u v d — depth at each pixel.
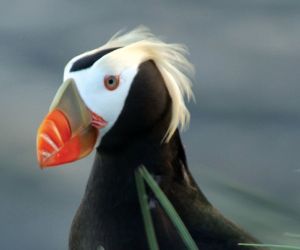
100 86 7.22
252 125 18.77
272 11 21.98
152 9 22.05
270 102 19.41
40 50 20.92
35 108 18.62
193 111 19.06
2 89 19.25
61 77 19.97
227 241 7.27
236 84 19.75
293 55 20.58
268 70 20.16
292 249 6.18
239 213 6.46
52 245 16.89
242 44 20.86
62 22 21.73
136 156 7.33
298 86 19.77
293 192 15.93
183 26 21.52
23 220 17.14
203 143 18.11
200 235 7.29
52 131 7.09
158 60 7.33
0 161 17.53
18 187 17.42
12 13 22.08
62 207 17.17
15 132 17.94
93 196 7.45
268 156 17.70
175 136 7.39
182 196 7.36
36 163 17.62
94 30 21.45
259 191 6.44
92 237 7.46
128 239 7.31
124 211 7.33
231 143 18.14
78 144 7.16
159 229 7.26
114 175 7.36
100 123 7.24
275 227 6.34
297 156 17.89
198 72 19.95
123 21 21.72
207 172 6.66
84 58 7.30
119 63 7.23
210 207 7.43
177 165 7.41
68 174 17.44
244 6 22.19
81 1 22.38
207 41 20.95
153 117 7.30
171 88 7.32
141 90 7.26
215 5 22.20
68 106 7.18
